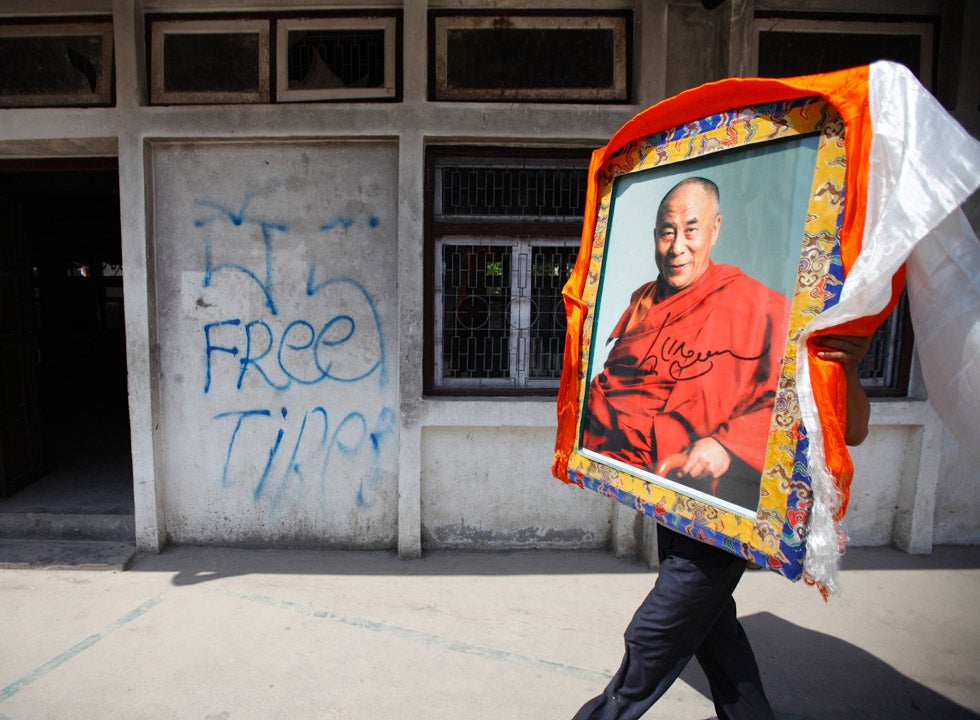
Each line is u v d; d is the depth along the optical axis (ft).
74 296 33.19
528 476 12.28
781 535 4.67
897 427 12.36
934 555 12.39
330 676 8.45
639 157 6.42
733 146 5.33
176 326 12.04
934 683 8.59
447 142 11.74
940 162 4.10
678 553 6.08
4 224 14.10
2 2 11.60
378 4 11.59
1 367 13.84
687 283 5.76
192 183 11.85
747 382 5.09
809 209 4.67
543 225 12.19
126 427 22.26
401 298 11.59
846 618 10.19
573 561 12.04
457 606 10.36
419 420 11.78
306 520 12.39
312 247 11.94
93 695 8.02
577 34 11.72
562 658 8.95
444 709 7.84
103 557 11.73
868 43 11.86
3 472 13.79
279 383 12.13
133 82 11.40
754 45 11.41
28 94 11.84
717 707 7.15
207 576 11.27
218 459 12.28
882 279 4.15
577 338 6.96
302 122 11.40
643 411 6.11
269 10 11.69
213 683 8.27
